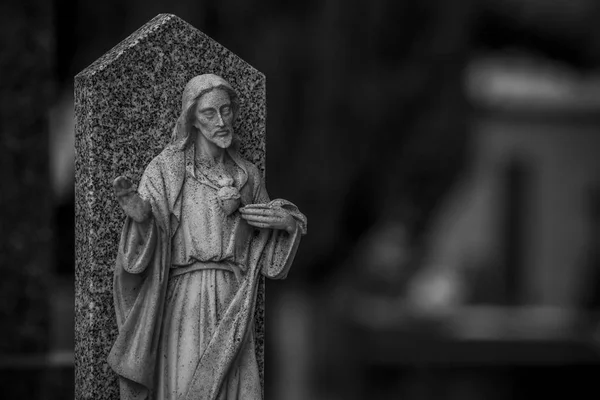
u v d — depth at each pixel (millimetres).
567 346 44000
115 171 11602
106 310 11586
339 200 32188
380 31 32938
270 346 35031
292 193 31781
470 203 62438
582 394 42406
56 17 26109
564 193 63281
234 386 11531
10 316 18516
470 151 35344
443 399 44094
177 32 11836
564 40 48531
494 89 62438
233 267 11633
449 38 34281
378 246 49438
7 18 18844
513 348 44094
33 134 18875
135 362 11219
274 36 30875
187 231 11508
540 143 62969
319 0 32031
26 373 17062
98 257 11547
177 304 11484
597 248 63062
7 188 18688
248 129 12125
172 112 11789
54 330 20375
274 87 31172
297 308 36469
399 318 50125
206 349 11383
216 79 11586
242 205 11711
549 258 63000
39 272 18672
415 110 33938
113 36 26422
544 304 62625
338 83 31906
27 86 18891
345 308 42062
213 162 11727
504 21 47281
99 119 11547
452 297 59312
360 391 42969
